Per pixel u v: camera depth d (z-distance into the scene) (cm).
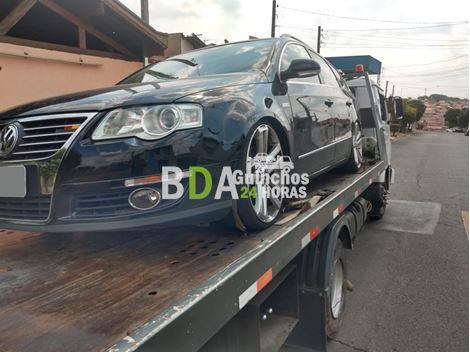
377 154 625
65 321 147
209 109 217
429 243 568
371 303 390
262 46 335
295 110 308
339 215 348
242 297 184
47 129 207
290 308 273
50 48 797
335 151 410
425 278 447
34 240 247
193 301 151
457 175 1243
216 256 207
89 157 196
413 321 355
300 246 256
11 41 727
